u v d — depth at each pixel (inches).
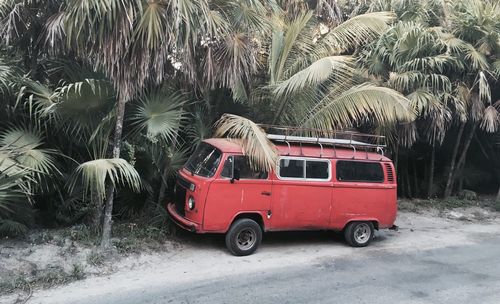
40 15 299.0
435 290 246.7
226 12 301.9
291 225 303.7
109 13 221.8
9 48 315.0
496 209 502.0
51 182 294.7
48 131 297.0
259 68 394.3
